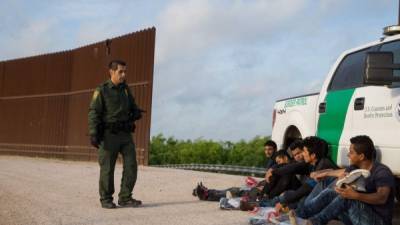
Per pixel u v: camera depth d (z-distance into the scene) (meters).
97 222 7.28
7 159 21.84
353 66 7.38
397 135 6.15
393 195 5.55
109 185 8.67
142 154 18.12
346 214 5.78
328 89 7.84
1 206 8.64
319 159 7.06
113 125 8.66
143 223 7.21
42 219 7.48
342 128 7.25
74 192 10.63
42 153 23.11
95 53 20.75
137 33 18.83
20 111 24.62
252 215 7.78
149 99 18.11
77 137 21.28
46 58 23.36
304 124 8.41
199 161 47.28
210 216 7.77
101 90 8.68
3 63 25.77
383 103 6.46
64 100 22.31
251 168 22.22
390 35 7.02
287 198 7.05
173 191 11.27
